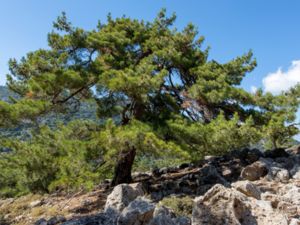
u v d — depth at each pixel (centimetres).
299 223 572
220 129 1131
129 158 1458
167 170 1794
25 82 1326
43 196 1539
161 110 1355
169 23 1702
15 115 1123
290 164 1287
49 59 1293
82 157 1084
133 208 671
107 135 1046
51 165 1215
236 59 1494
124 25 1642
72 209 1162
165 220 634
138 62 1502
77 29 1417
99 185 1602
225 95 1252
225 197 608
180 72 1502
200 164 1670
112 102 1466
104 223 775
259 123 1335
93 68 1333
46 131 1309
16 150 1315
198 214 611
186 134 1157
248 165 1341
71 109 1504
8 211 1330
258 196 779
